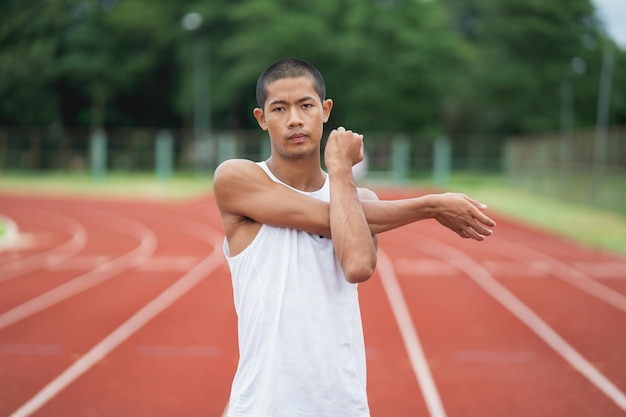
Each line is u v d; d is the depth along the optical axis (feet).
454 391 18.84
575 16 154.71
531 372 20.52
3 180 110.22
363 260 7.27
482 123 156.35
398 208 7.80
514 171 104.27
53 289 32.40
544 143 87.10
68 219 64.08
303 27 132.46
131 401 17.88
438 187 109.81
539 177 89.30
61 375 19.92
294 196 7.62
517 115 151.23
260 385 7.50
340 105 139.85
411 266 40.16
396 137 124.16
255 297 7.62
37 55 134.31
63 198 85.40
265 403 7.43
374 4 139.23
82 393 18.43
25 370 20.33
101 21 145.38
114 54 146.82
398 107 136.36
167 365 20.95
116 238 51.78
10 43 134.92
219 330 25.12
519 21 149.69
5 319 26.48
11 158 120.88
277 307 7.52
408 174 118.62
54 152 121.39
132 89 150.00
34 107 138.10
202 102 139.95
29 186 101.40
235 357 21.86
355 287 7.86
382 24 135.74
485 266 40.22
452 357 21.98
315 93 7.66
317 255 7.66
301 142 7.61
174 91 152.56
